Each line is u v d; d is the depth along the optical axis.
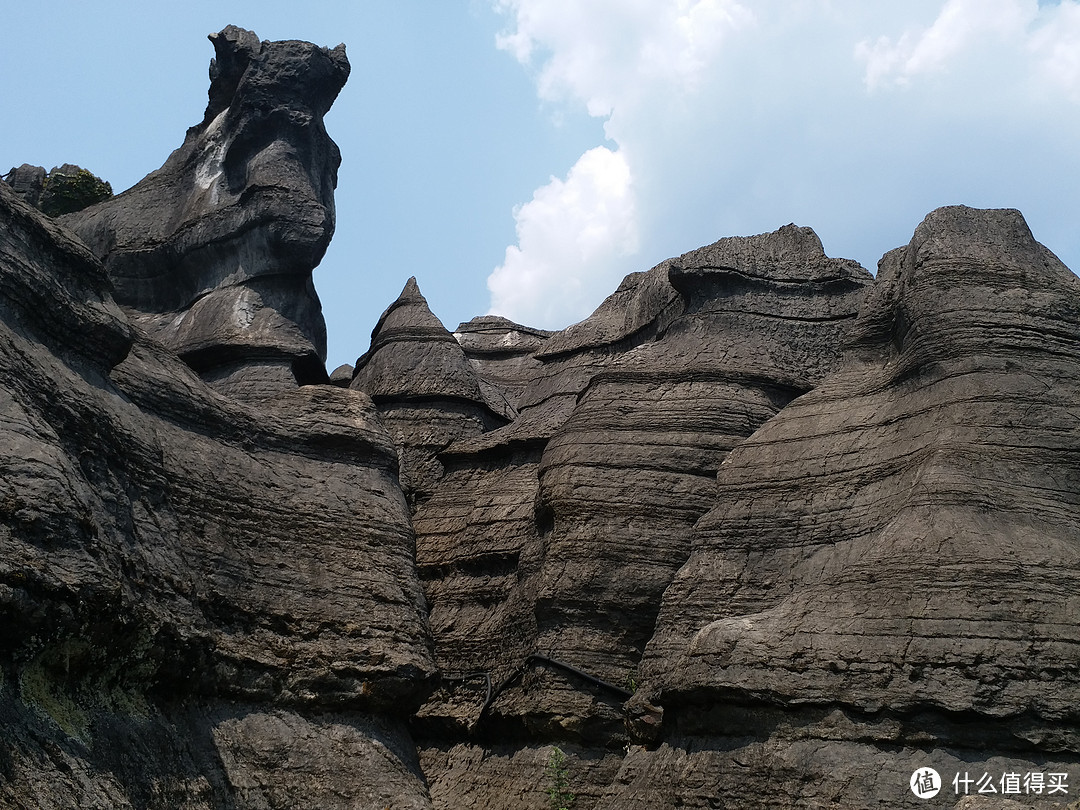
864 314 26.48
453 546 32.69
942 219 24.89
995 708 18.19
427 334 38.62
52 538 16.75
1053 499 20.83
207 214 36.59
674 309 33.62
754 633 20.41
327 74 38.22
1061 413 21.78
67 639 17.11
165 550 20.92
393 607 25.14
